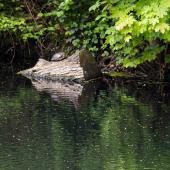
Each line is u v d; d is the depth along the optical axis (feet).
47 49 60.80
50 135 36.40
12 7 61.62
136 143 34.96
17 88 49.47
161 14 44.62
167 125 38.42
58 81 53.57
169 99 45.80
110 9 50.39
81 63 53.57
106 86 51.39
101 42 57.21
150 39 48.98
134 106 43.34
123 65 52.75
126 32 46.73
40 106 43.04
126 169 30.99
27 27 59.62
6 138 35.81
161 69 53.52
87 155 33.01
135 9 47.01
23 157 32.63
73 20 57.82
